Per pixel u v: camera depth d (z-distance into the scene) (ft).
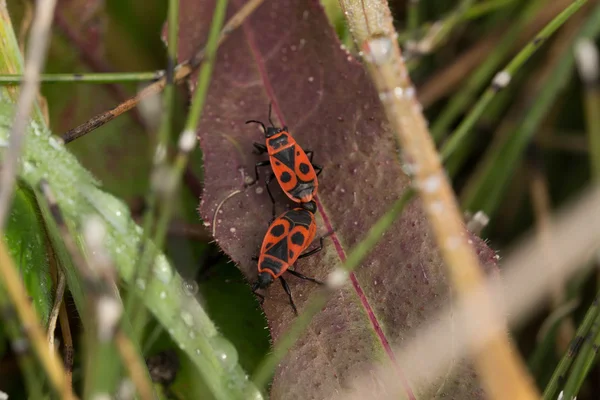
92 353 0.68
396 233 0.73
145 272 0.71
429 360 0.72
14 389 0.74
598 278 0.82
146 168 0.80
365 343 0.72
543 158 0.86
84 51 0.81
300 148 0.75
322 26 0.76
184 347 0.71
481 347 0.67
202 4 0.77
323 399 0.72
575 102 0.86
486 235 0.85
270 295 0.73
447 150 0.77
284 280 0.74
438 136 0.83
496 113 0.86
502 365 0.66
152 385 0.71
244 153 0.75
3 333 0.73
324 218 0.74
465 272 0.67
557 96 0.86
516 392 0.66
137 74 0.76
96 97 0.80
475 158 0.87
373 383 0.72
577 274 0.81
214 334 0.72
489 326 0.67
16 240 0.71
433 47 0.84
